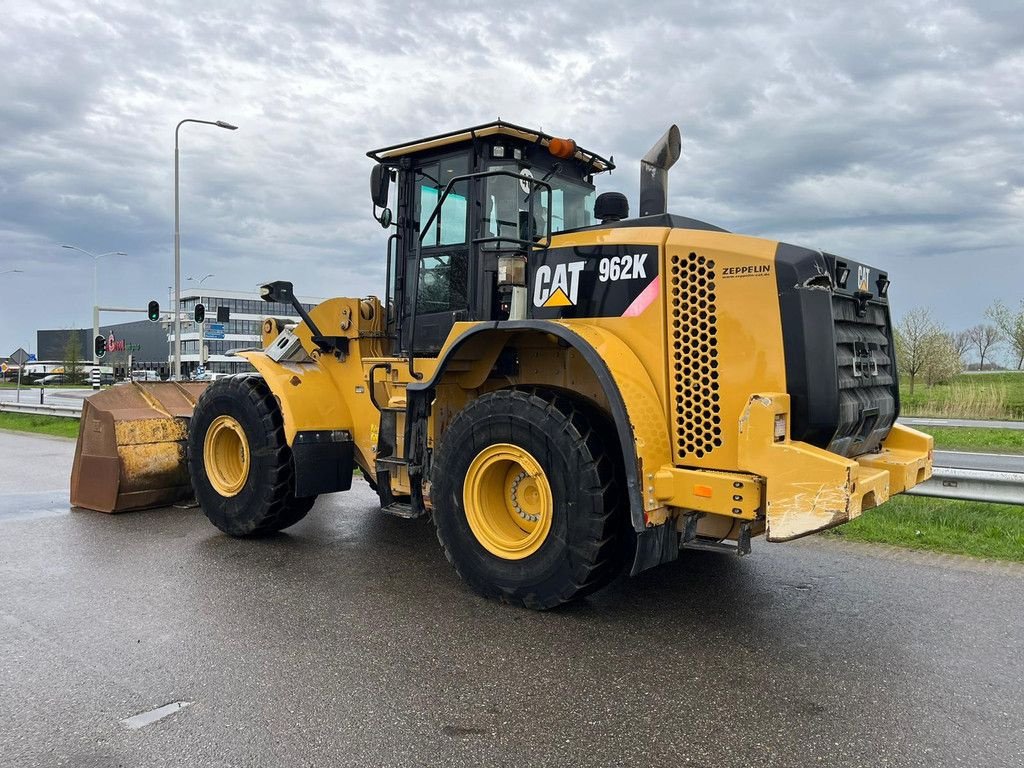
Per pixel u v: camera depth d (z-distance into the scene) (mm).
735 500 3699
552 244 4508
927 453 4684
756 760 2680
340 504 7359
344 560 5309
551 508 4062
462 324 4609
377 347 5855
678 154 4848
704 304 3902
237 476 6086
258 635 3873
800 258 3719
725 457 3830
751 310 3773
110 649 3703
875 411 4281
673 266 3994
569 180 5434
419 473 4910
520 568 4188
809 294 3697
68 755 2734
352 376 5777
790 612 4199
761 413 3607
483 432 4316
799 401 3680
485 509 4422
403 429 5258
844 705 3088
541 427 4066
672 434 3982
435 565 5180
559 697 3174
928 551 5387
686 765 2650
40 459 11125
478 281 4988
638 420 3834
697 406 3914
